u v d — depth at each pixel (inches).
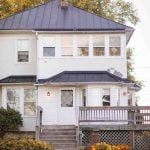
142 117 1321.4
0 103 1560.0
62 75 1502.2
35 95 1552.7
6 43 1594.5
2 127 1443.2
